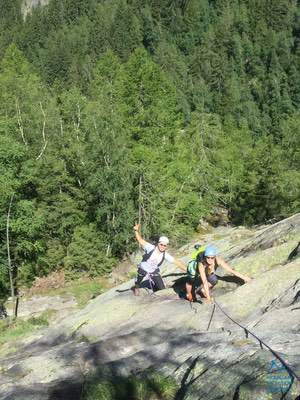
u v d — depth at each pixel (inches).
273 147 1919.3
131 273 1459.2
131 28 5777.6
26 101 1802.4
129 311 478.6
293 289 392.5
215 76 4827.8
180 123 1900.8
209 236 1588.3
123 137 1560.0
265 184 1776.6
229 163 1989.4
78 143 1592.0
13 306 1295.5
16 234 1332.4
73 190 1531.7
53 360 385.4
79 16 6948.8
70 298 1350.9
